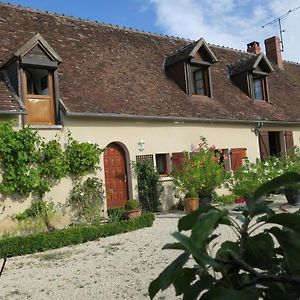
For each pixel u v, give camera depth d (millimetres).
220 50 20062
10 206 10086
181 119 13695
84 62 13484
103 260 7363
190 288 1091
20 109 10344
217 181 12445
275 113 17578
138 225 10242
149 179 12820
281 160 14164
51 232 9172
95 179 11453
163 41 17516
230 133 15609
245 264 1108
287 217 1148
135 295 5277
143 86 14164
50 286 5996
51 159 10758
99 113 11688
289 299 1066
